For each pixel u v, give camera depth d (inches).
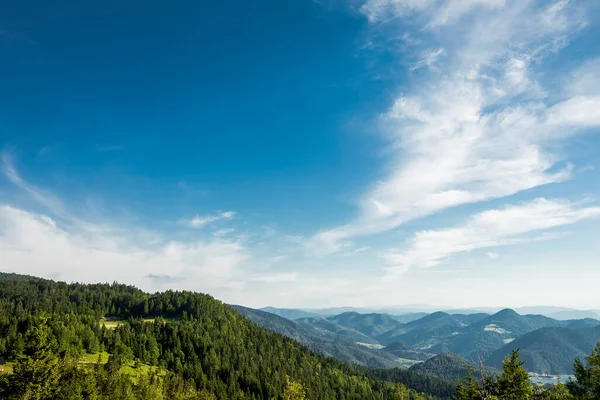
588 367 1806.1
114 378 5152.6
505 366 2215.8
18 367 2785.4
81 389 4099.4
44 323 2977.4
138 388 5295.3
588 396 1750.7
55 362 3006.9
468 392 2348.7
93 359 7780.5
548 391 2054.6
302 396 3260.3
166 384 6358.3
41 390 2817.4
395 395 5265.8
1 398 2709.2
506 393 2153.1
